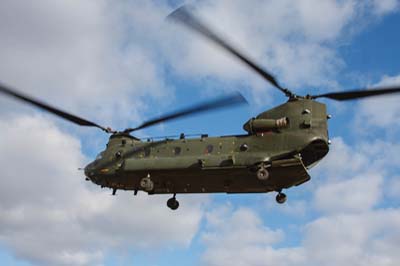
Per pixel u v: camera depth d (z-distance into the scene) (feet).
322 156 108.68
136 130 119.75
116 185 118.32
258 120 107.65
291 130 105.50
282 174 104.63
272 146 105.09
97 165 118.52
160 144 114.21
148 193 116.16
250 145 106.73
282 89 107.04
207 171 106.83
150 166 110.22
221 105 101.40
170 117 110.52
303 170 102.73
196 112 105.91
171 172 109.50
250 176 106.52
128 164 112.47
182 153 110.73
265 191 111.14
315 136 103.65
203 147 109.91
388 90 96.22
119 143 119.96
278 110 107.96
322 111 106.73
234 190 111.86
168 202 116.57
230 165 105.19
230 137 109.70
